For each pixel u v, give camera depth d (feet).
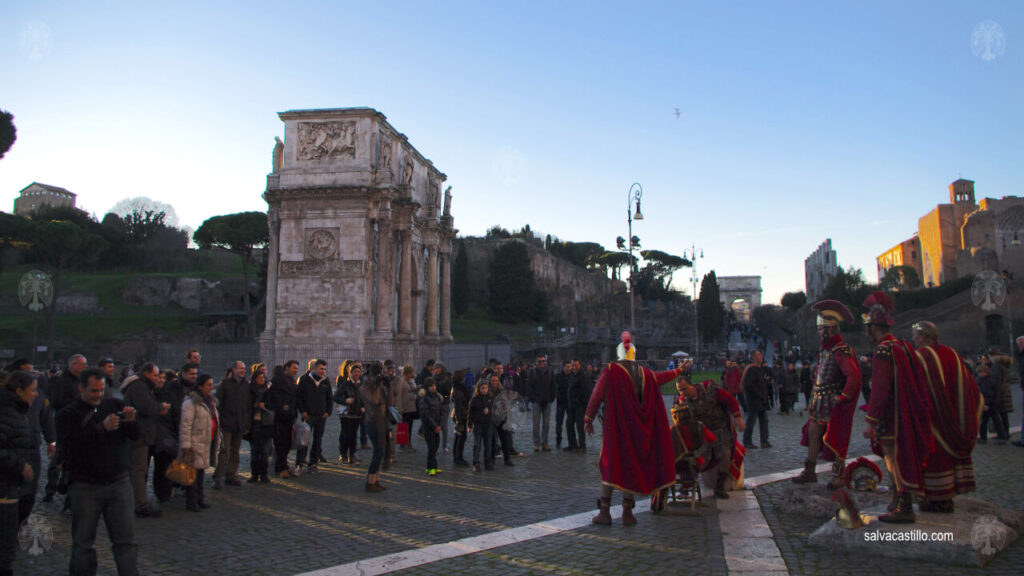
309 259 175.22
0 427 29.12
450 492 52.06
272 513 45.29
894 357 32.94
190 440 45.62
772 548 32.76
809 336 394.93
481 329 387.14
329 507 46.96
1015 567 28.53
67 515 46.50
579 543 35.45
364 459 71.46
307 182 177.17
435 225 213.46
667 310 486.38
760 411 72.84
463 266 415.23
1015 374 181.98
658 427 39.29
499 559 32.91
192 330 301.63
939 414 32.32
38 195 515.09
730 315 546.26
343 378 71.46
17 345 269.23
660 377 40.37
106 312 318.65
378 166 181.47
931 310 291.99
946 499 33.40
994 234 388.37
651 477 38.68
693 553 32.86
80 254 288.92
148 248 422.82
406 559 33.27
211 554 35.47
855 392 40.96
